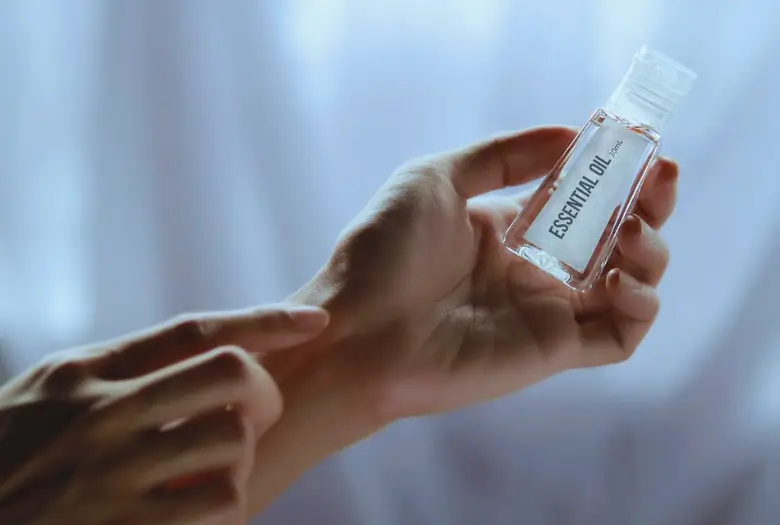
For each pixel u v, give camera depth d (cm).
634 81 44
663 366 54
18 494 38
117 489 39
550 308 46
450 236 46
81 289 55
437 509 56
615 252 46
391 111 52
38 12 52
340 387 45
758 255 52
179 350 41
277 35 51
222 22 51
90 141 53
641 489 55
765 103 50
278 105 52
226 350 39
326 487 56
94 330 56
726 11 50
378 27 51
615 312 46
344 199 54
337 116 52
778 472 54
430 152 53
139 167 53
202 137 53
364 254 45
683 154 51
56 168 54
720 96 50
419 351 45
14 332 56
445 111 52
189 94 52
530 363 46
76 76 52
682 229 52
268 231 54
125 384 39
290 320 42
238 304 55
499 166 47
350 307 45
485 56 51
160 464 39
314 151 53
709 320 53
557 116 51
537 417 55
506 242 44
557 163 45
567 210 44
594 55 50
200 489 39
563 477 56
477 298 47
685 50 50
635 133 44
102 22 52
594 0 50
